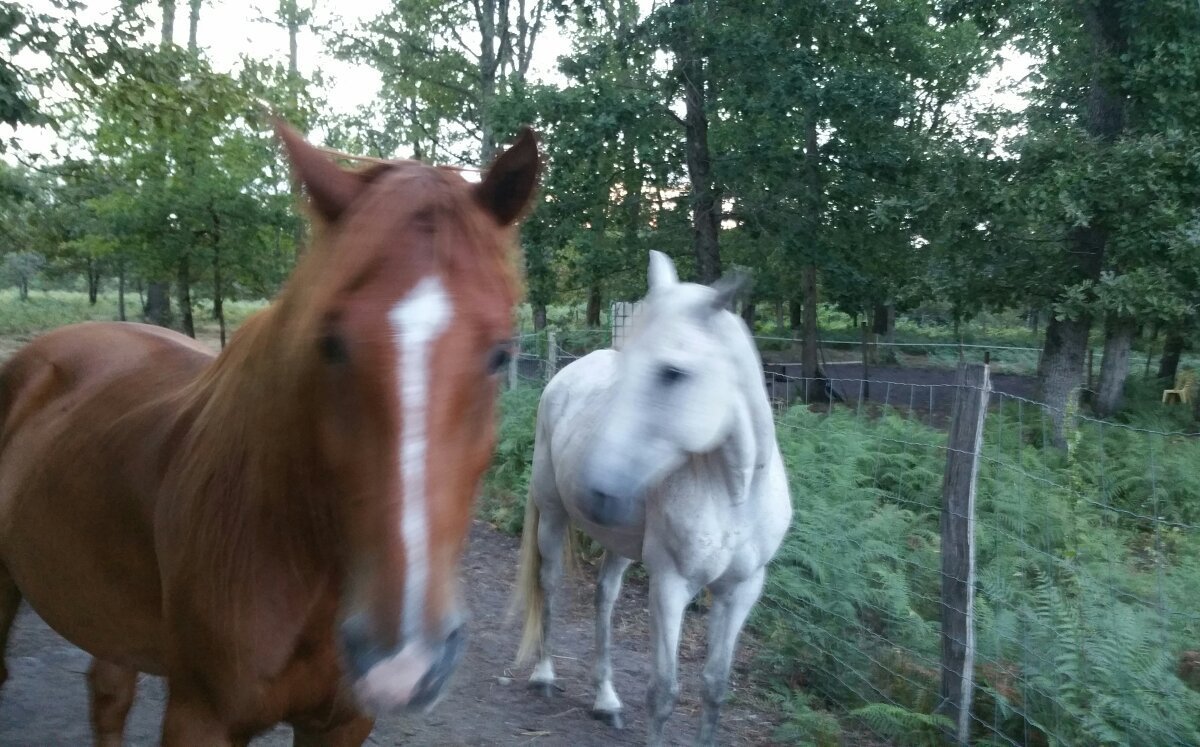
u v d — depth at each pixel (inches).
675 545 130.3
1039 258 477.4
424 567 50.8
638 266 612.7
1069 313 439.2
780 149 590.6
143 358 105.0
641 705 177.3
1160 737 141.3
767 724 173.3
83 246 597.9
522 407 362.3
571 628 219.0
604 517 108.5
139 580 83.0
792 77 537.3
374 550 51.5
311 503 64.4
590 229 623.8
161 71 369.1
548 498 173.3
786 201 595.5
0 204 481.7
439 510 51.4
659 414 108.9
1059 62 543.5
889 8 585.9
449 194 57.4
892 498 246.7
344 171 60.9
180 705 74.4
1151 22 446.0
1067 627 161.3
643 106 550.3
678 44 561.9
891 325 1215.6
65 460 92.5
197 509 71.4
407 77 919.0
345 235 55.3
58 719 142.6
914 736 161.5
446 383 51.3
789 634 201.6
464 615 56.4
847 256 614.2
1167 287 418.3
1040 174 442.9
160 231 588.4
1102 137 449.4
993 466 260.7
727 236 753.6
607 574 169.9
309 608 68.1
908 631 184.1
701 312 114.3
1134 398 698.8
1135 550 264.5
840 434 271.1
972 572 162.1
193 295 727.1
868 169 575.2
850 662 186.4
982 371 160.9
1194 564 215.9
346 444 53.5
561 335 471.2
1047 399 491.2
